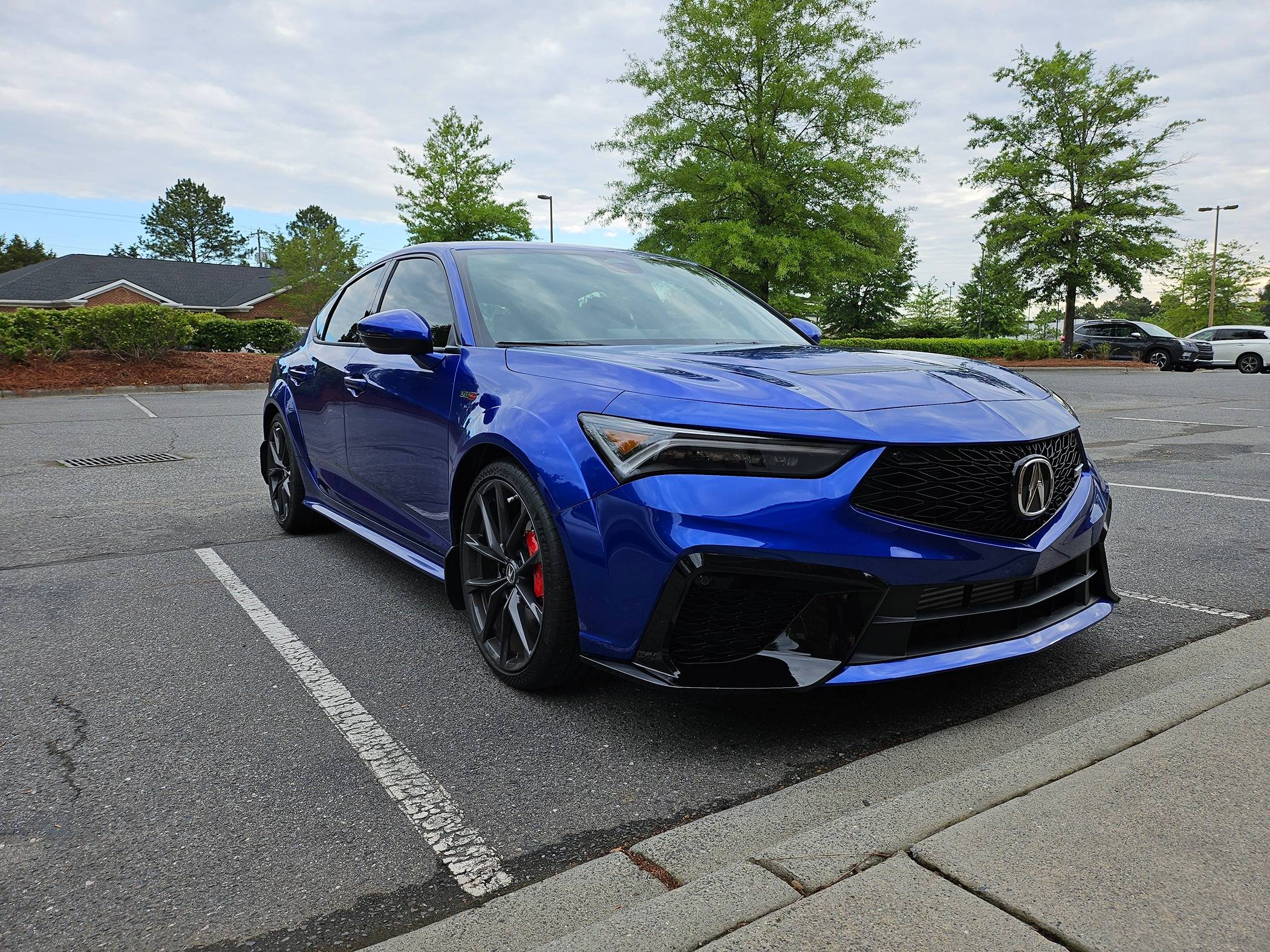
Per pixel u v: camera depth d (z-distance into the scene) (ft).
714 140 73.00
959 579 7.14
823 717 7.87
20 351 52.42
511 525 8.65
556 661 8.07
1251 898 4.79
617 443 7.31
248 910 5.32
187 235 319.47
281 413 15.19
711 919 4.84
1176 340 84.74
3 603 11.60
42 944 5.00
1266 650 8.91
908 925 4.66
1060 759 6.44
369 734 7.75
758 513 6.75
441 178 94.12
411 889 5.52
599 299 11.00
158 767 7.16
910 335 161.27
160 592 12.14
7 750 7.49
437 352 10.15
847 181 72.54
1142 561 12.84
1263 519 15.72
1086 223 87.71
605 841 6.04
